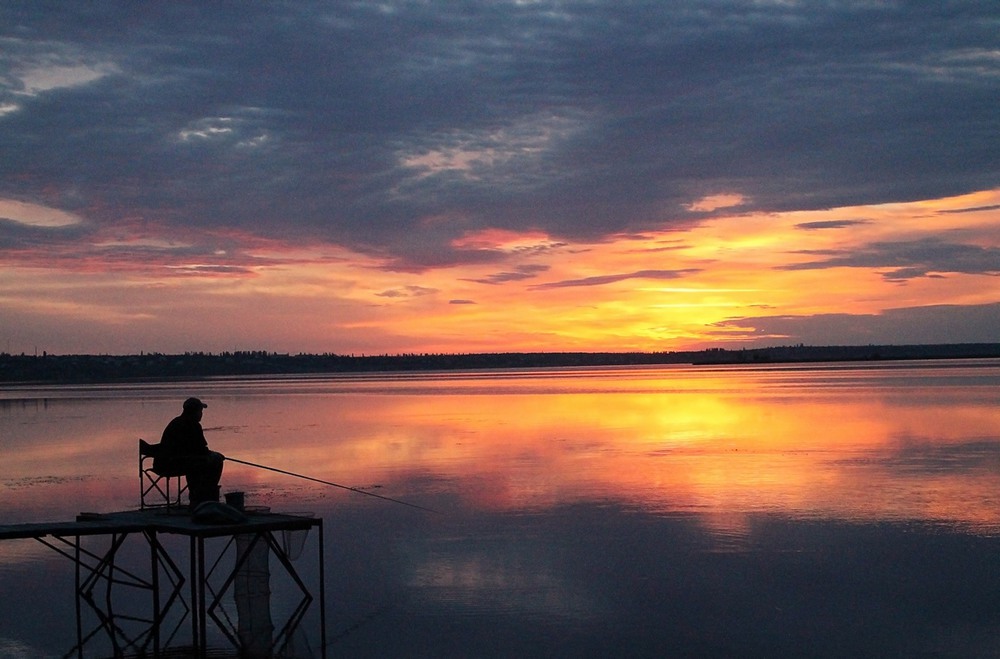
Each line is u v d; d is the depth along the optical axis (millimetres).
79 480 24750
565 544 15578
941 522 16594
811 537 15617
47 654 11055
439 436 35281
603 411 48344
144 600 13281
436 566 14352
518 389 85688
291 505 19891
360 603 12562
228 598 13195
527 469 24875
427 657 10445
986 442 28750
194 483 13078
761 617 11555
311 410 54594
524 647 10672
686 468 24156
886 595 12359
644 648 10570
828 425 36094
